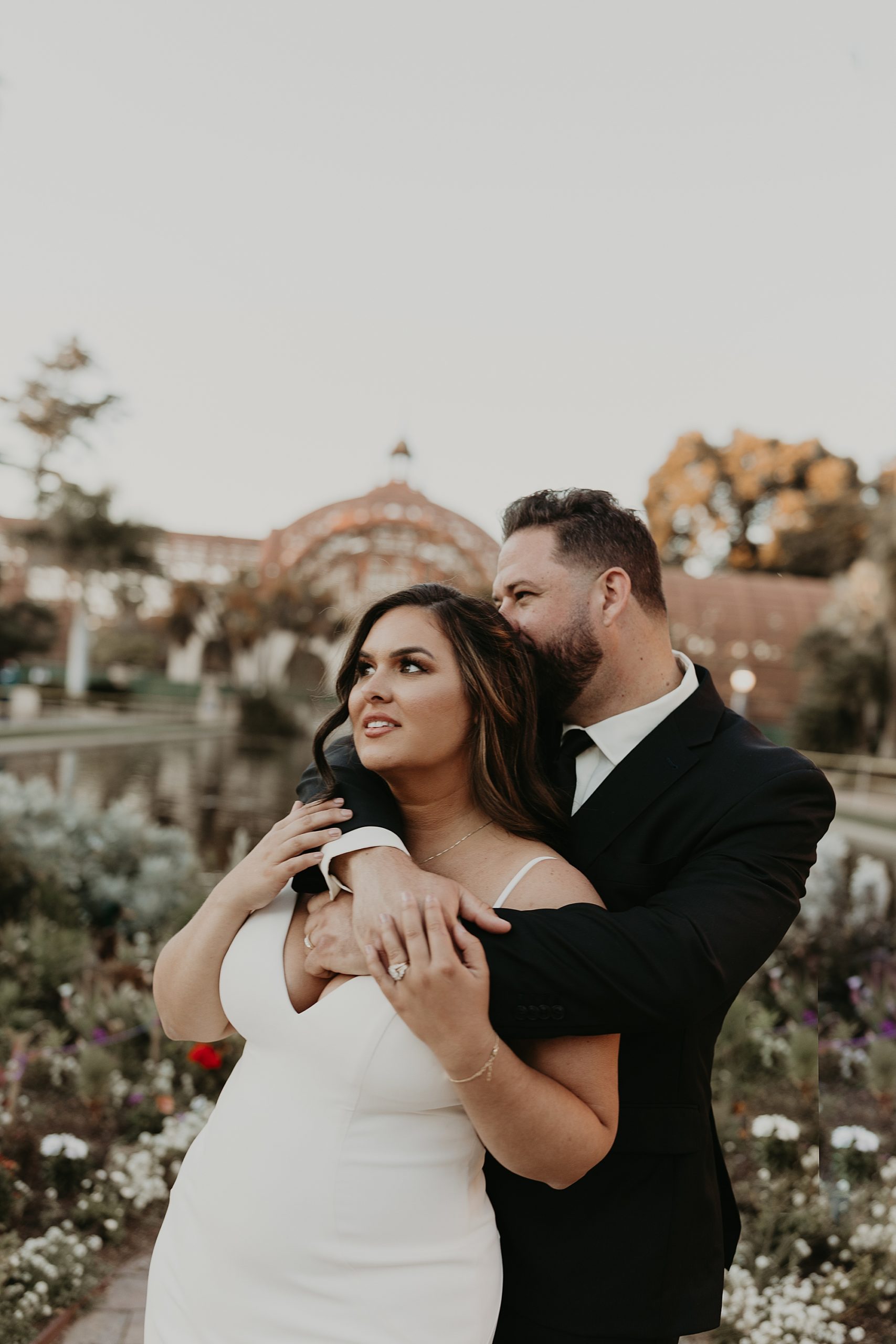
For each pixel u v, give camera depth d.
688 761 1.39
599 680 1.46
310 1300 1.09
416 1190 1.10
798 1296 2.65
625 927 1.11
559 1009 1.07
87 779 13.55
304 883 1.21
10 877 5.29
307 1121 1.11
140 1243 2.98
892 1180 3.23
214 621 24.20
